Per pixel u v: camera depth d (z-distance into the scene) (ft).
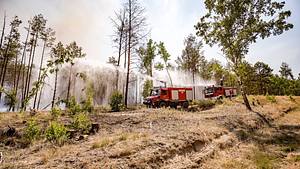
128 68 90.38
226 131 37.45
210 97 106.93
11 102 48.21
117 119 45.44
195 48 154.81
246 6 75.20
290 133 42.96
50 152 21.63
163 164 20.71
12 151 24.12
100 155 20.29
